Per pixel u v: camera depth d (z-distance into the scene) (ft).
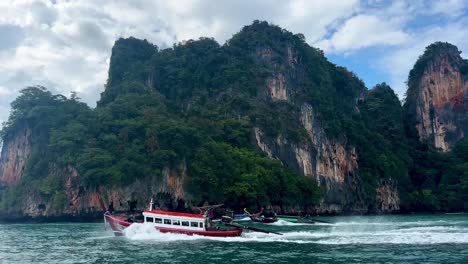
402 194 516.32
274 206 395.34
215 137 418.10
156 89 521.65
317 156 477.77
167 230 167.32
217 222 193.67
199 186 354.95
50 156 359.66
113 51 554.87
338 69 639.35
